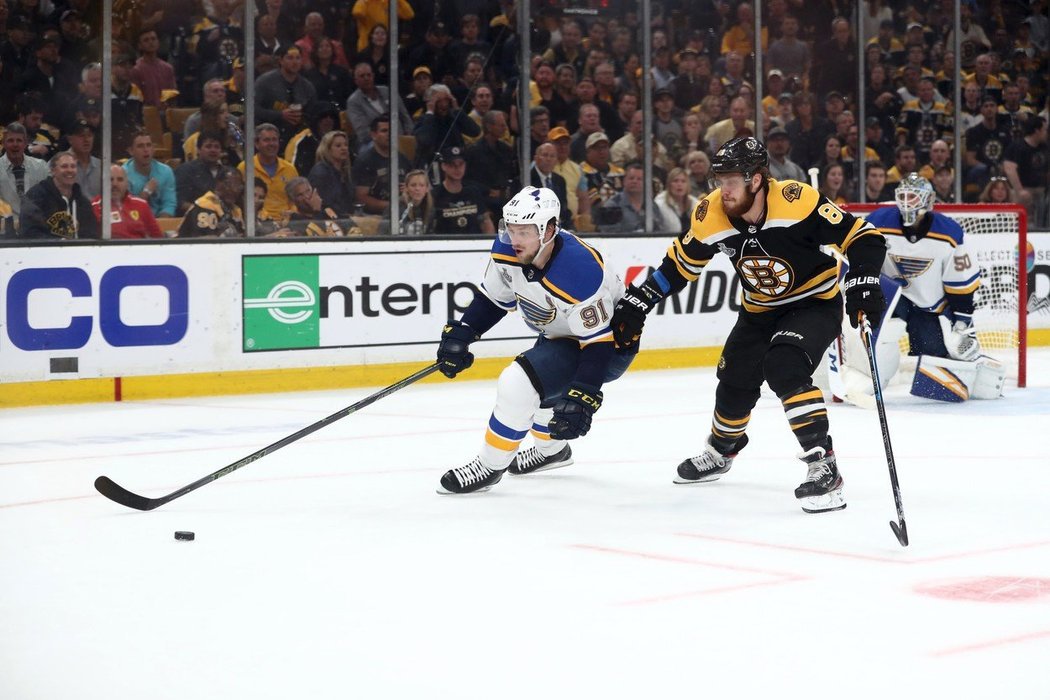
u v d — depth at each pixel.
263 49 10.93
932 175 13.97
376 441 7.29
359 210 11.39
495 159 11.91
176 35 10.57
